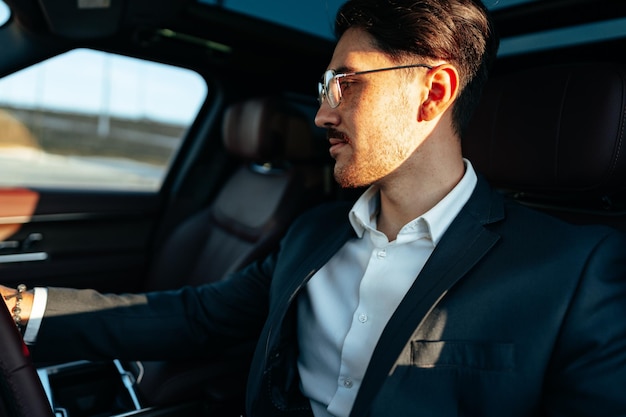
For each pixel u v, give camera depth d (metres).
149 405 1.31
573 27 1.32
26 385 0.78
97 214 2.21
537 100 1.17
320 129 2.21
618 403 0.72
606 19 1.26
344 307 0.97
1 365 0.77
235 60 2.17
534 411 0.78
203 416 1.33
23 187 2.10
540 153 1.15
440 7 0.86
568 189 1.13
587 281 0.79
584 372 0.75
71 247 2.18
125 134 18.20
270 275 1.23
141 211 2.33
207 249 2.25
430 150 0.91
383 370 0.79
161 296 1.22
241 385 1.32
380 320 0.90
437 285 0.81
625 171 1.06
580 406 0.75
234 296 1.23
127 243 2.32
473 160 1.31
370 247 0.99
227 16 1.83
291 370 1.04
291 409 1.00
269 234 1.99
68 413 1.38
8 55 1.70
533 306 0.79
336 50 0.93
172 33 1.92
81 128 17.53
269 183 2.15
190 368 1.35
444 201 0.90
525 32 1.44
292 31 1.93
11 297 1.04
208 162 2.46
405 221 0.95
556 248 0.82
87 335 1.08
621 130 1.04
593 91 1.07
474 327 0.79
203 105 2.38
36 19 1.61
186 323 1.18
